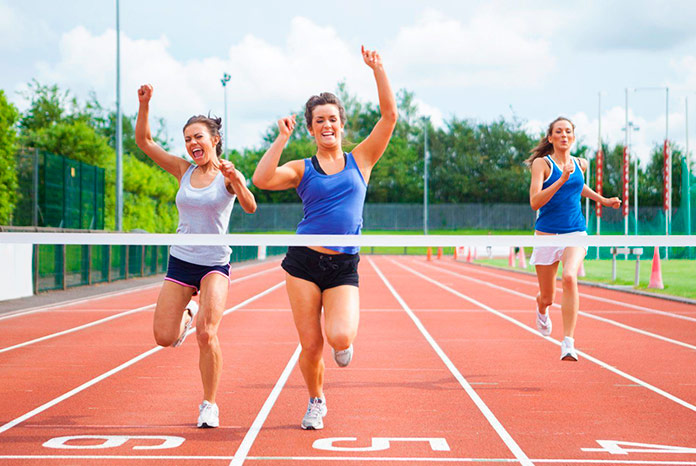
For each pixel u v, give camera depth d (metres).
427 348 9.45
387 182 96.38
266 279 27.59
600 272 30.23
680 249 41.81
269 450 4.72
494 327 11.83
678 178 67.69
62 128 44.12
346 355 4.86
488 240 5.49
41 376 7.49
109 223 45.69
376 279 27.33
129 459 4.52
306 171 4.98
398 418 5.63
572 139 6.96
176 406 6.05
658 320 12.89
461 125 98.25
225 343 9.98
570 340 6.90
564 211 6.95
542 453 4.68
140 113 5.46
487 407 6.02
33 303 16.16
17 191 25.97
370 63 4.99
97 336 10.77
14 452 4.67
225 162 4.88
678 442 4.96
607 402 6.23
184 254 5.25
